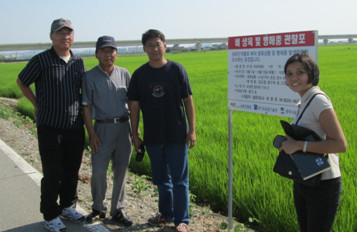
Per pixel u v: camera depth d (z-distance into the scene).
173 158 3.90
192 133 3.94
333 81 16.81
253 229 4.34
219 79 21.58
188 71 29.86
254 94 3.40
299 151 2.62
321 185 2.62
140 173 6.55
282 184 4.58
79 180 5.73
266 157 5.59
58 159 3.95
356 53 46.12
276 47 3.11
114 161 4.23
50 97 3.86
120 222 4.17
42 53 3.87
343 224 3.61
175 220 3.98
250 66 3.40
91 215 4.20
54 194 3.91
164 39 3.78
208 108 11.01
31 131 9.28
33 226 4.09
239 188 4.72
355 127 7.38
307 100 2.66
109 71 4.08
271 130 7.48
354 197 4.04
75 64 4.02
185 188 3.94
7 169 6.03
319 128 2.63
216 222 4.32
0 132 8.86
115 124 4.06
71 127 3.96
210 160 5.85
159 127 3.86
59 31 3.81
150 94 3.81
